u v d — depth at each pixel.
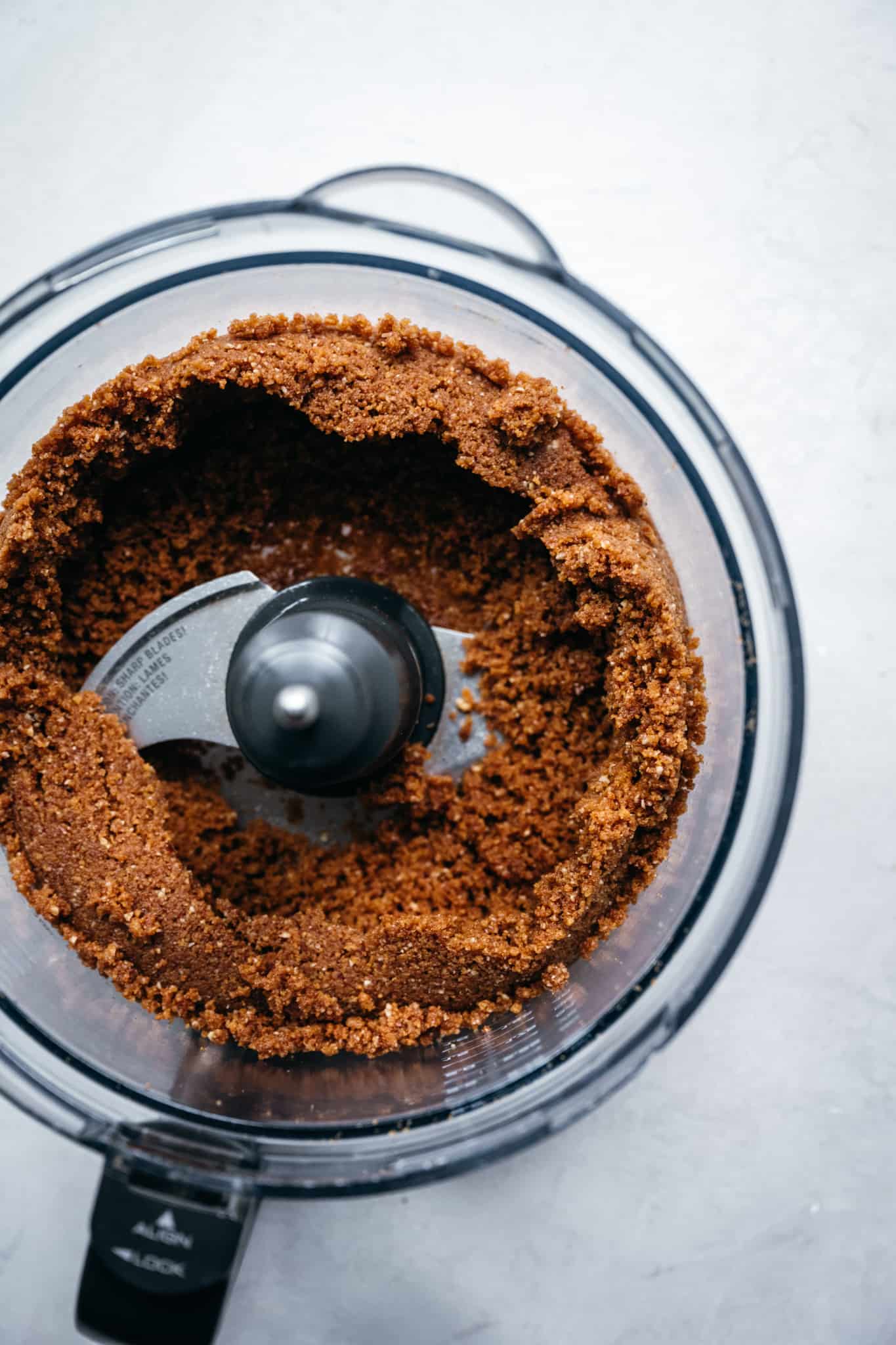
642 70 0.30
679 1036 0.30
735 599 0.27
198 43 0.30
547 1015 0.26
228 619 0.26
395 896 0.26
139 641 0.26
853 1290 0.29
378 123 0.30
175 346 0.27
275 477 0.26
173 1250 0.24
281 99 0.30
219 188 0.30
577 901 0.24
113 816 0.25
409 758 0.26
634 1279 0.29
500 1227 0.29
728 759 0.27
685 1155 0.29
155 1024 0.26
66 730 0.25
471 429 0.25
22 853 0.25
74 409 0.25
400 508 0.27
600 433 0.26
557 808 0.26
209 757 0.27
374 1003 0.25
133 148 0.30
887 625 0.30
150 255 0.27
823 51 0.30
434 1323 0.29
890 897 0.30
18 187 0.30
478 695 0.27
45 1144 0.30
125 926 0.24
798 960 0.30
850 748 0.30
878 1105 0.29
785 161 0.30
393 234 0.27
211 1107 0.27
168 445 0.25
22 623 0.25
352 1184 0.26
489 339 0.27
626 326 0.27
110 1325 0.24
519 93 0.30
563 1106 0.27
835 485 0.30
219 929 0.25
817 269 0.30
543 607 0.26
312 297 0.27
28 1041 0.27
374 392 0.25
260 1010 0.25
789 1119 0.30
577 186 0.30
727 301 0.30
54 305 0.27
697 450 0.27
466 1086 0.27
